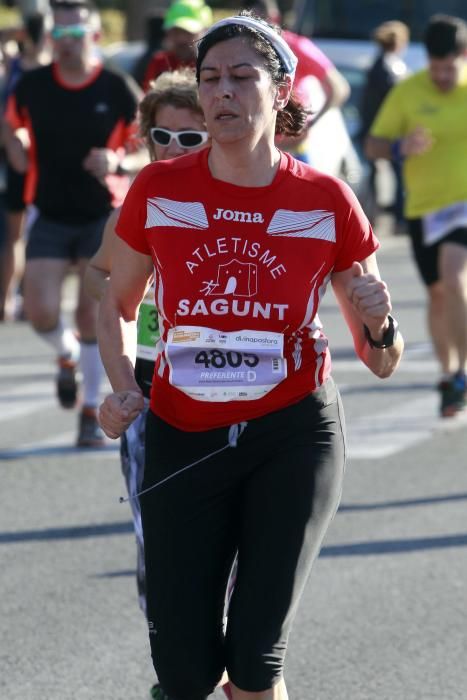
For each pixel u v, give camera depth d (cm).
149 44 3042
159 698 1137
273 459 986
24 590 1558
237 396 978
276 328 974
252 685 939
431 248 2317
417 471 2036
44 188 2148
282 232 973
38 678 1323
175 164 995
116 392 999
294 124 1074
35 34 3120
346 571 1611
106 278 1109
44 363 2886
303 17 5522
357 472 2036
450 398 2328
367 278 953
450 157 2297
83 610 1498
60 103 2127
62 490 1959
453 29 2283
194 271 973
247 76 956
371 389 2600
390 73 4625
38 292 2173
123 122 2148
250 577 957
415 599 1521
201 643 980
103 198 2144
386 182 5262
